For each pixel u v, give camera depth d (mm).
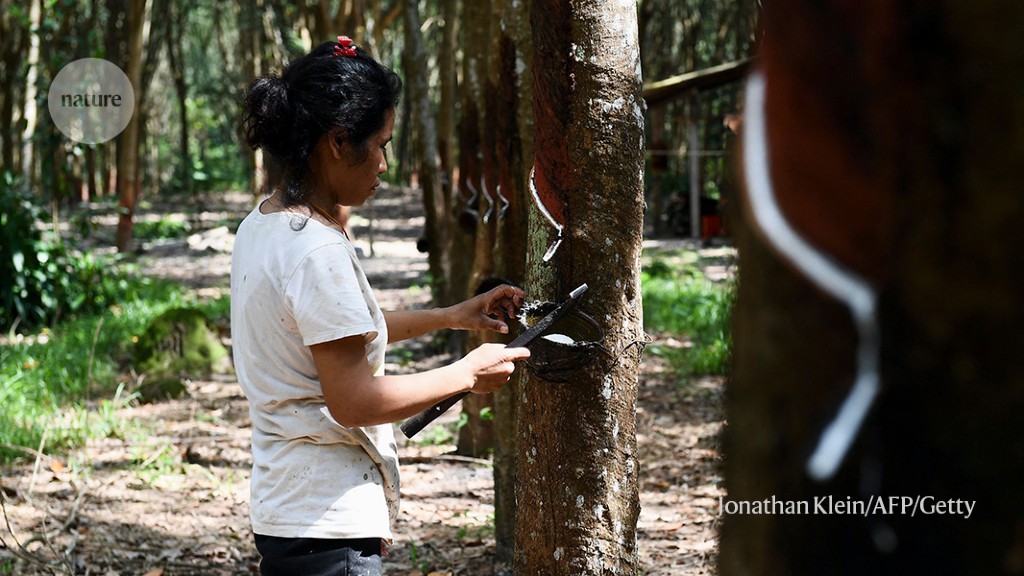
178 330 8562
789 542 623
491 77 4801
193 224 21875
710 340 9422
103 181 29266
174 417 7293
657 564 4391
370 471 2373
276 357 2311
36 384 7668
